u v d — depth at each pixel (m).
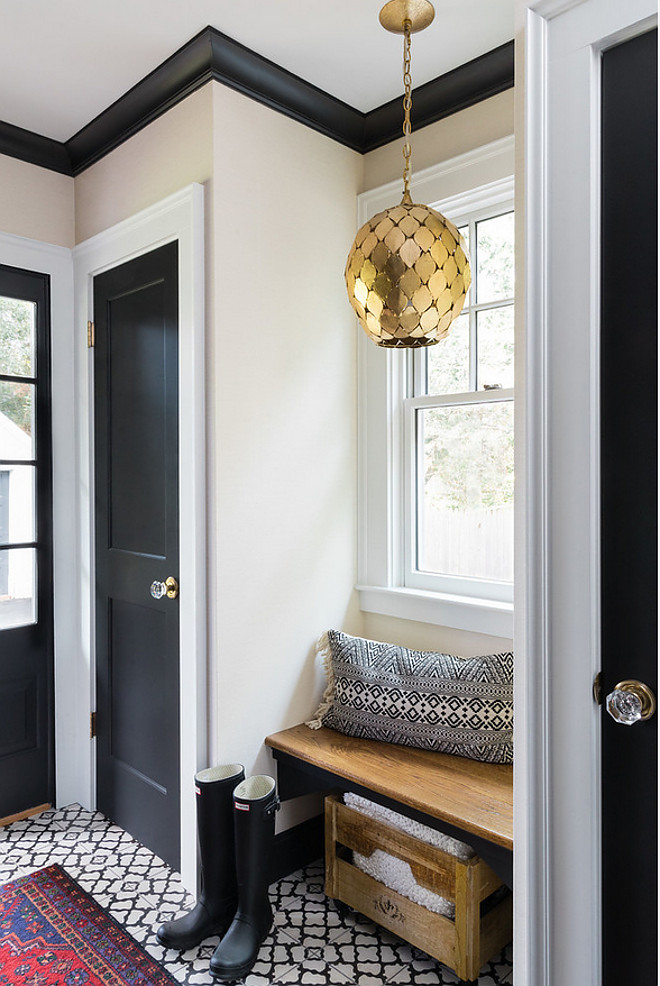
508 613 2.08
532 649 1.14
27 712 2.63
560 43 1.11
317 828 2.37
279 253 2.22
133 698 2.43
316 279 2.35
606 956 1.09
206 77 2.02
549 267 1.13
